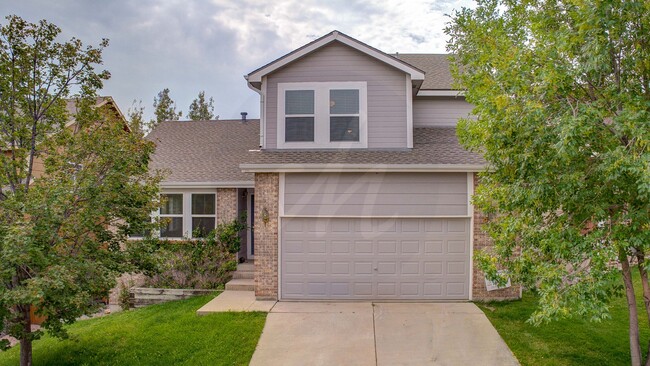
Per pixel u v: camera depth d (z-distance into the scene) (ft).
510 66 16.12
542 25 16.43
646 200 13.60
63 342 22.76
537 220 16.48
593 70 14.52
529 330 22.35
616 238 14.07
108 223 19.99
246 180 35.94
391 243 28.89
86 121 20.33
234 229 35.01
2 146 19.10
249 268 34.35
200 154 41.86
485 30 19.99
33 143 19.43
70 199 18.01
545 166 14.67
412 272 28.81
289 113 31.37
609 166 12.85
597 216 14.46
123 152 19.65
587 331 21.63
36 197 17.53
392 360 19.48
